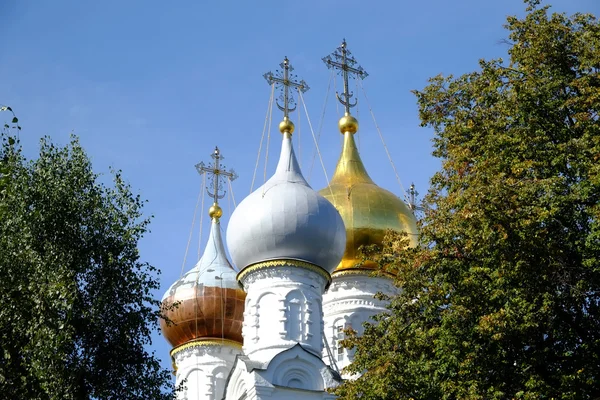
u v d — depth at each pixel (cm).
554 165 3359
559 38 3634
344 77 6512
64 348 3081
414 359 3412
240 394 5016
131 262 3403
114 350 3281
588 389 3127
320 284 5253
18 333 3078
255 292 5203
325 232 5259
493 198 3222
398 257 3625
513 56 3675
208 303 6178
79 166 3409
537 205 3247
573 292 3197
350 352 5516
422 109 3775
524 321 3153
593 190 3222
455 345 3281
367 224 5778
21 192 3241
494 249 3253
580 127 3419
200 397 6031
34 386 3022
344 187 5981
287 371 4925
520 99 3503
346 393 3559
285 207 5241
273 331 5081
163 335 6284
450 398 3322
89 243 3344
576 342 3294
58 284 3031
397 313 3541
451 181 3600
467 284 3288
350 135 6325
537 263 3194
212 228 6738
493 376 3259
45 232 3278
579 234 3269
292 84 5891
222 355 6147
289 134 5697
